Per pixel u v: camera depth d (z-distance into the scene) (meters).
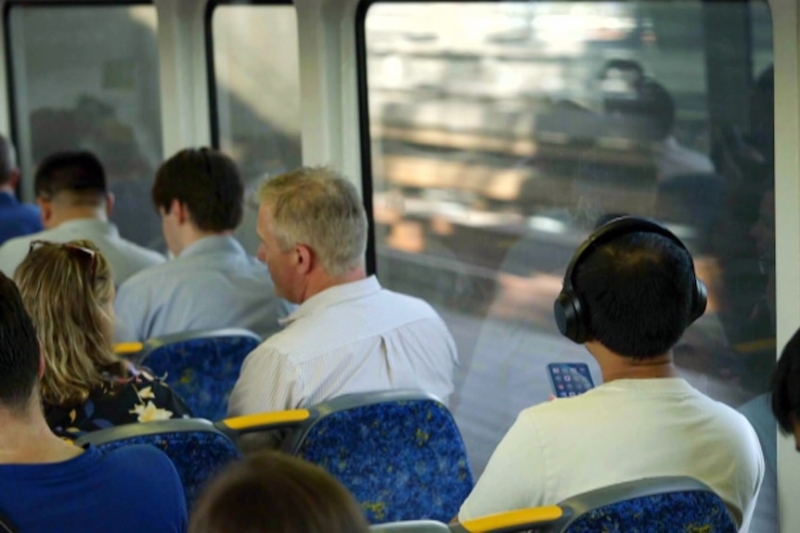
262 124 5.55
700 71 4.02
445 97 4.72
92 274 3.21
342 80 4.98
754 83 3.89
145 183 6.27
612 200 4.30
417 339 3.74
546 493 2.62
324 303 3.70
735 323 4.00
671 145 4.13
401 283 5.02
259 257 3.96
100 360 3.21
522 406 4.61
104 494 2.46
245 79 5.60
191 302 4.62
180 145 5.86
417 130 4.84
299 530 1.44
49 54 6.52
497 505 2.67
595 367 4.38
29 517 2.38
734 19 3.92
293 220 3.74
